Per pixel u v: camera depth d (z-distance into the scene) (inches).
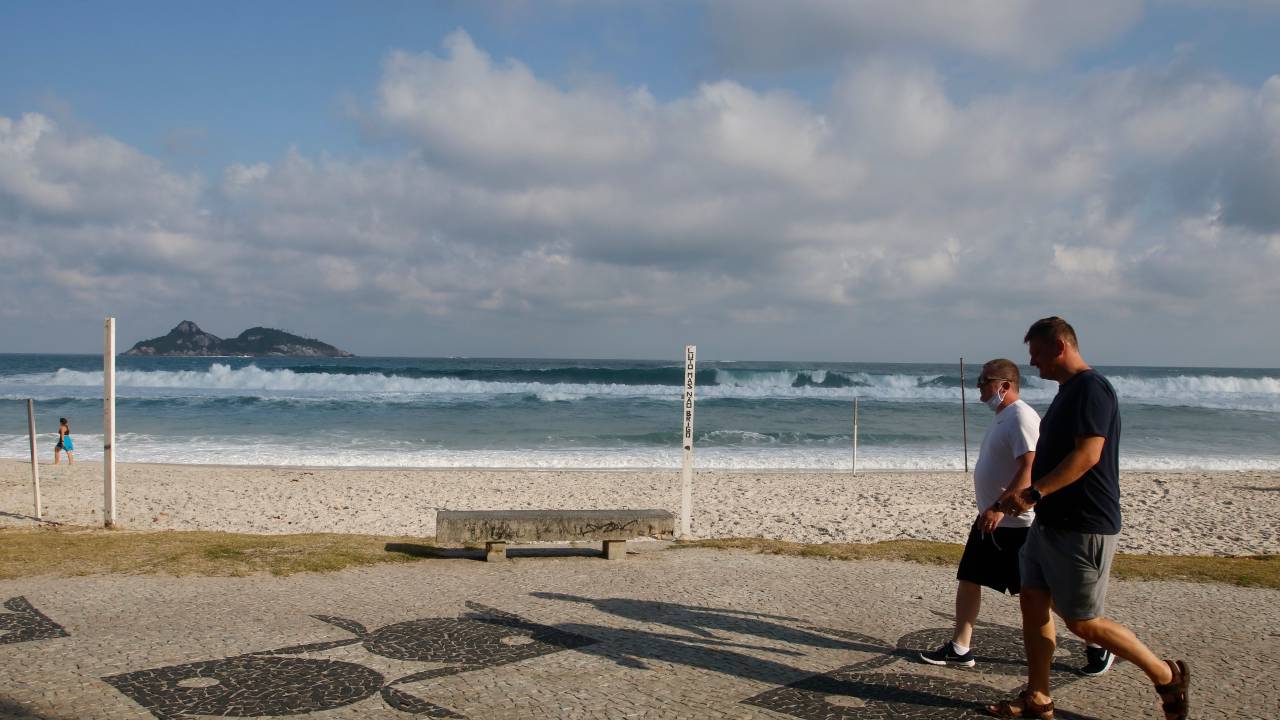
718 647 216.2
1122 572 316.5
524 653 208.4
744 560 335.9
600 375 2266.2
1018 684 192.1
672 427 1195.9
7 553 320.2
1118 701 181.6
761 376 2124.8
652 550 356.2
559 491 645.3
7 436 1023.0
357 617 239.5
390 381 1898.4
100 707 166.7
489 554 325.4
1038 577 167.5
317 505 572.7
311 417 1272.1
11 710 163.6
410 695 177.8
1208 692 186.7
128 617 235.1
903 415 1416.1
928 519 538.0
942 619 248.4
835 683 190.5
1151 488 698.2
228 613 241.3
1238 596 280.8
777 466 840.3
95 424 1151.6
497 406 1497.3
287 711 167.3
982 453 201.5
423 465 808.9
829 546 366.3
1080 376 159.3
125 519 507.5
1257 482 736.3
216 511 544.4
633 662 202.5
